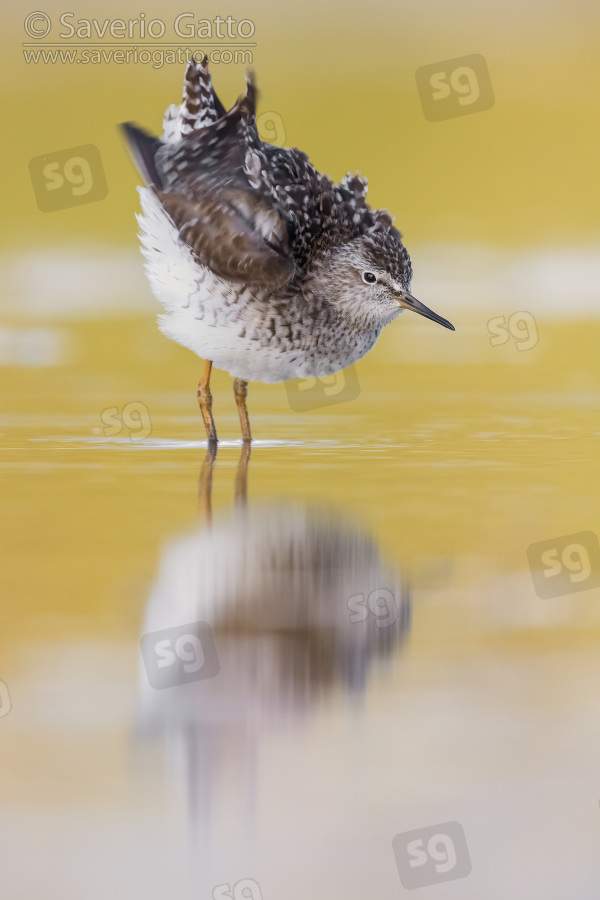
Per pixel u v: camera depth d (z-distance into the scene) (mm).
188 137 13656
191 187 13344
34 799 5926
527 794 5996
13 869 5426
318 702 6934
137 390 16547
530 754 6348
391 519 10430
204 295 13383
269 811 5855
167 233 13336
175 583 8688
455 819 5785
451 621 8148
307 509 10750
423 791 6008
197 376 17484
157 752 6340
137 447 13523
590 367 18062
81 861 5484
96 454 13094
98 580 8750
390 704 6914
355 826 5738
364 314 14305
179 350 18828
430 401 16062
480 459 12922
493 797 5969
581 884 5395
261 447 13609
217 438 14055
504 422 14914
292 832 5703
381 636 7852
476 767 6227
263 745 6449
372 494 11328
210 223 13219
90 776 6129
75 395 16141
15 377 17000
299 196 13883
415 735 6555
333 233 14070
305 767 6227
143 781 6098
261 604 8359
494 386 16938
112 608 8211
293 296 13641
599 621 8133
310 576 8930
